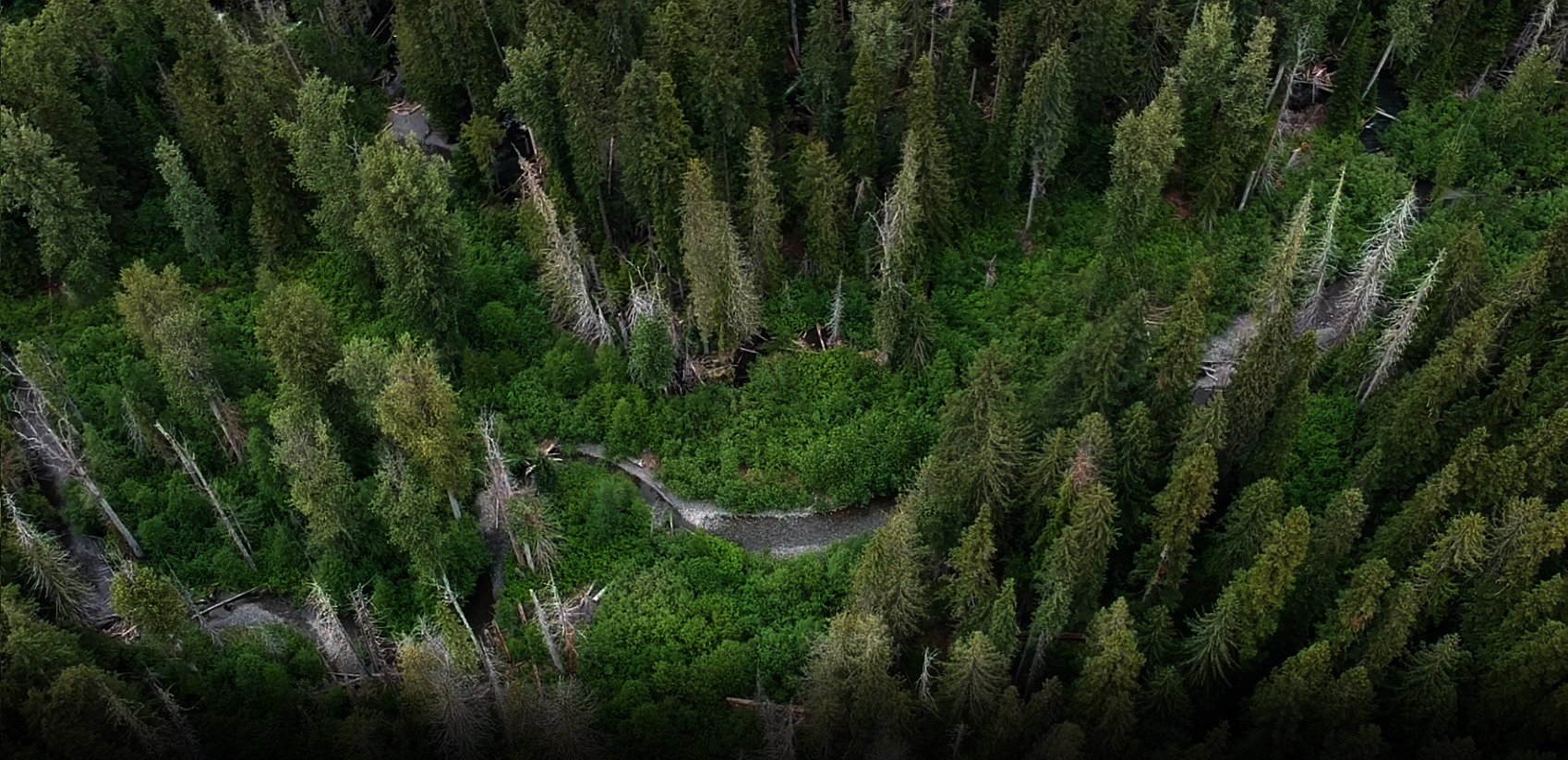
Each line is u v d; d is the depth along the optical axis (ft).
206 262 288.30
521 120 277.23
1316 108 312.09
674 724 218.59
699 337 271.49
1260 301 263.29
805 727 202.49
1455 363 220.43
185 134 289.94
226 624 240.53
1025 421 229.86
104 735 203.62
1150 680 201.36
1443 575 204.85
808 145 265.34
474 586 242.17
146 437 250.78
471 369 263.90
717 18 262.88
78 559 246.06
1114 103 301.22
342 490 230.27
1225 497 230.68
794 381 265.75
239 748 214.90
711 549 244.42
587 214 278.67
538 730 203.62
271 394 261.24
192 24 280.31
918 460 254.47
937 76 288.10
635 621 232.32
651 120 258.78
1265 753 197.98
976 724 198.90
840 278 271.69
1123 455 215.92
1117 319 213.46
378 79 323.98
